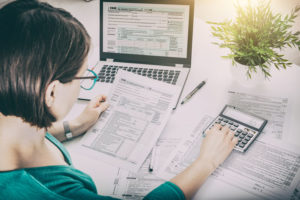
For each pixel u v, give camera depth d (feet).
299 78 2.97
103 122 2.73
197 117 2.74
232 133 2.47
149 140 2.58
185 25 3.02
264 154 2.38
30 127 1.99
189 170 2.25
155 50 3.19
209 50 3.38
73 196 1.98
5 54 1.71
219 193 2.21
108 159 2.49
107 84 3.09
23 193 1.94
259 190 2.21
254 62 2.65
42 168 2.03
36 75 1.79
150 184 2.32
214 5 5.34
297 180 2.23
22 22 1.73
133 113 2.75
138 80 2.91
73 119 2.72
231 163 2.35
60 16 1.89
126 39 3.20
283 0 4.95
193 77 3.12
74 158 2.51
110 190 2.29
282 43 2.51
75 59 1.98
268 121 2.64
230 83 3.01
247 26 2.42
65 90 2.08
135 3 3.04
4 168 1.93
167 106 2.76
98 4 4.22
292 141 2.50
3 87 1.77
